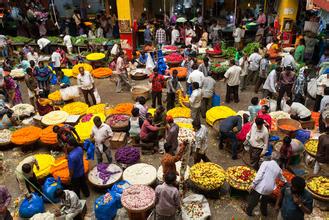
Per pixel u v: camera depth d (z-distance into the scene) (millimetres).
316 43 15344
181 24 20906
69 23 20734
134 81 15250
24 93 14438
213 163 8172
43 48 19422
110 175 8055
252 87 14125
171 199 5914
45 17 21500
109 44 18125
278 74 11516
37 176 8039
